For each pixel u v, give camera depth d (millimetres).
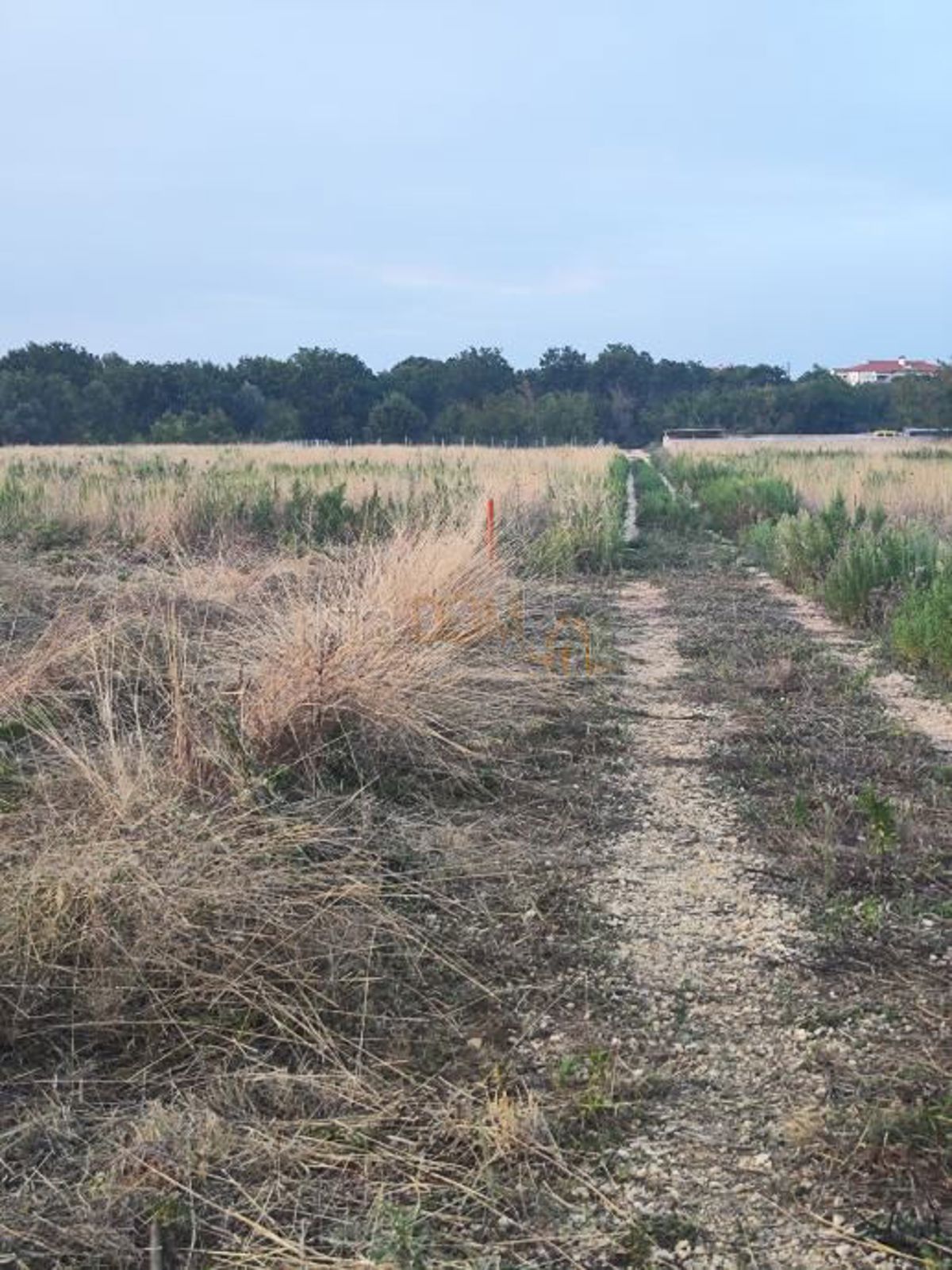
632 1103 3555
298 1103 3545
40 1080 3674
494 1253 2961
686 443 62500
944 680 9047
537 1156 3318
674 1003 4164
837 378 91312
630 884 5156
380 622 7148
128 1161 3264
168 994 4047
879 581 11945
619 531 17516
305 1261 2912
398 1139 3387
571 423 78812
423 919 4766
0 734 6164
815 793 6297
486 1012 4109
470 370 94375
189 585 9672
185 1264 2930
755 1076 3711
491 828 5750
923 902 4980
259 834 5070
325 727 6305
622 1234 3027
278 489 18125
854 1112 3498
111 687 6773
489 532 10008
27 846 4707
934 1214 3076
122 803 4820
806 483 25094
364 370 91562
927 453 41594
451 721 6906
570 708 7828
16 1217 3066
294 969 4207
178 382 79562
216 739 5730
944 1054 3816
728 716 7934
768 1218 3084
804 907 4926
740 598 13414
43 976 4047
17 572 10508
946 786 6461
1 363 83500
